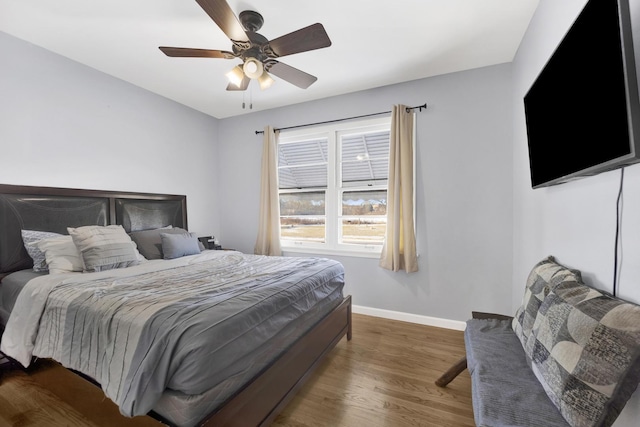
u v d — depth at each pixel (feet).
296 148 12.52
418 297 9.90
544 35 5.89
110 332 4.24
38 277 6.28
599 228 4.01
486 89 8.89
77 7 6.31
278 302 5.18
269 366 4.86
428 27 7.07
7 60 7.25
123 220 9.65
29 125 7.66
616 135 3.07
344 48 7.96
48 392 5.72
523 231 7.68
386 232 9.95
